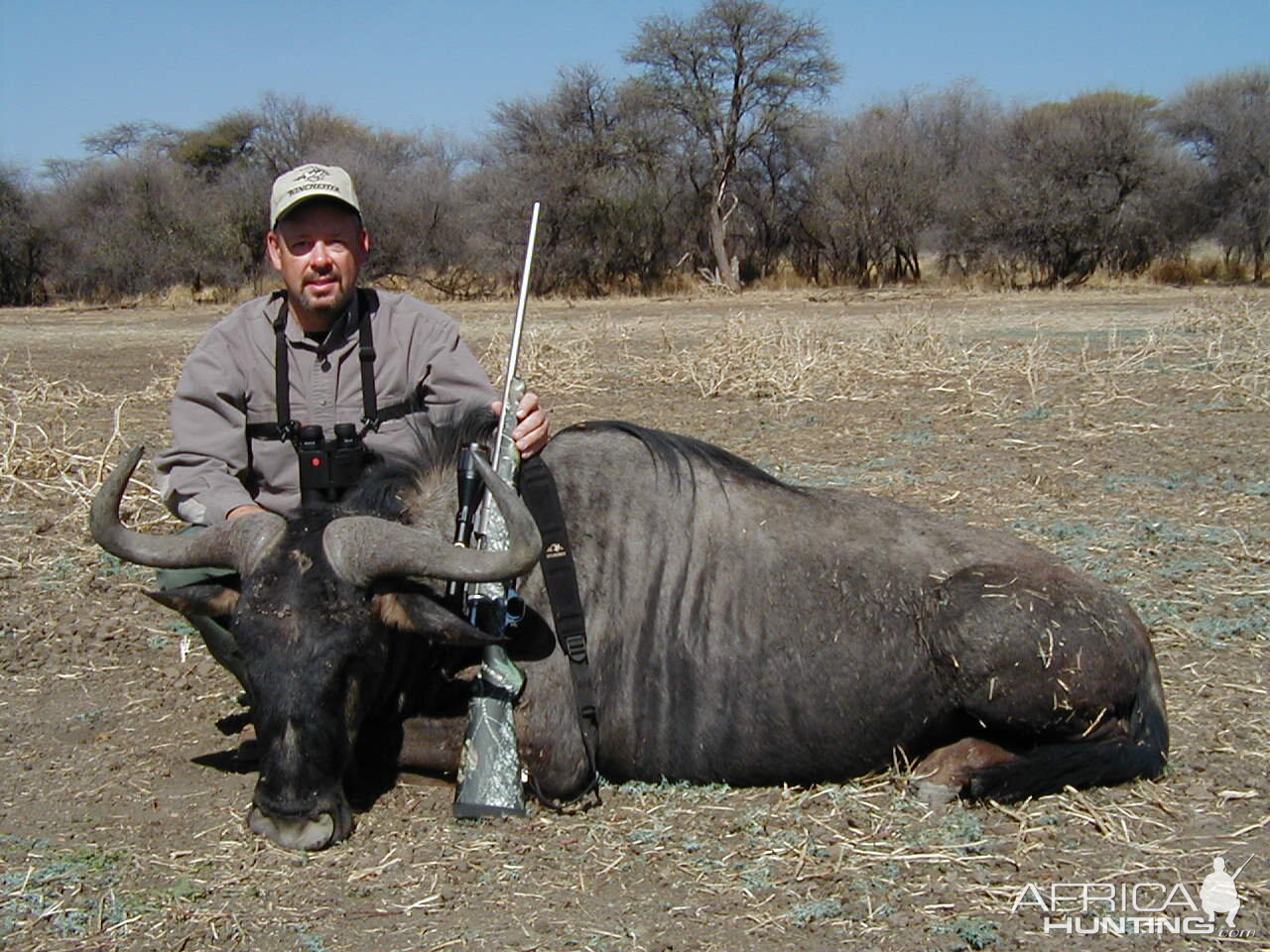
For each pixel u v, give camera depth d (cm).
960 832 446
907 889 409
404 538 417
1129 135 4225
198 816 459
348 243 491
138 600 715
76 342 2509
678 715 487
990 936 379
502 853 432
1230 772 491
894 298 3788
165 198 4678
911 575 498
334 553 416
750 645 488
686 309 3525
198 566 433
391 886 409
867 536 509
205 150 5997
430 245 4566
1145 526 827
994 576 490
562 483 489
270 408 503
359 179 4494
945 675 486
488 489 443
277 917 390
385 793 476
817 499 522
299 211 482
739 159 4906
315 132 5497
